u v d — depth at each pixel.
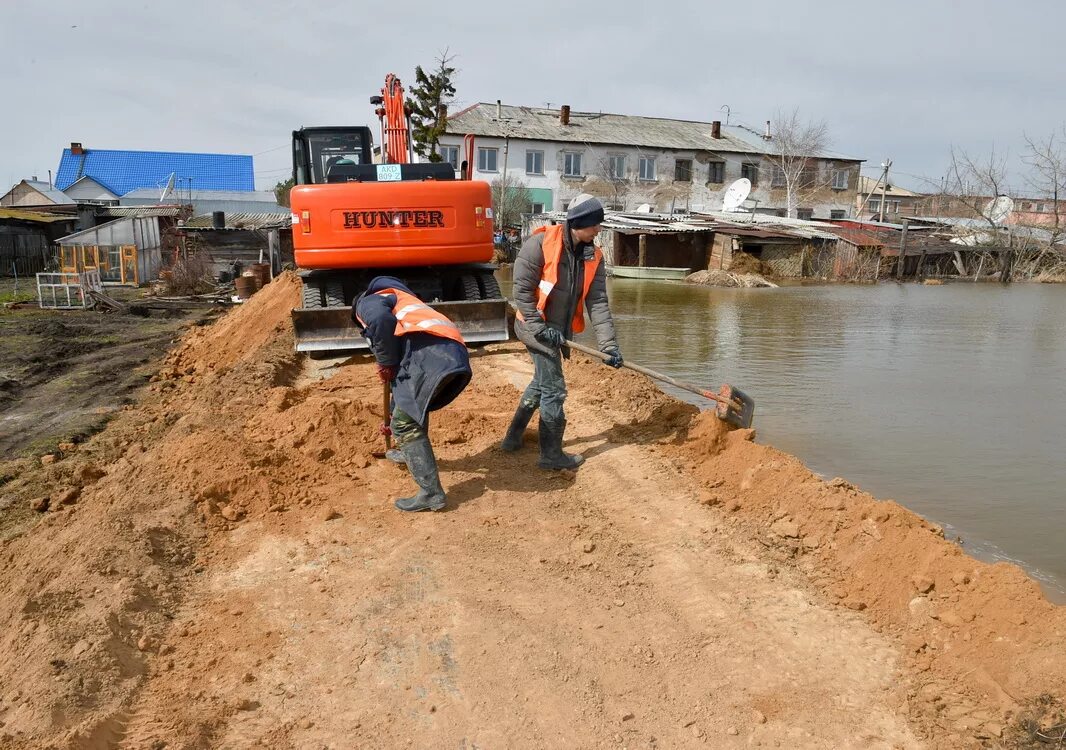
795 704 3.15
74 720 2.94
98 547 4.21
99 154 55.22
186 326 17.11
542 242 5.18
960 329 15.28
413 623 3.71
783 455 5.30
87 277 21.22
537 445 6.14
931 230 39.09
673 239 32.84
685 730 3.02
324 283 10.00
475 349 10.09
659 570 4.25
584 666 3.40
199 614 3.82
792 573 4.18
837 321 16.61
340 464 5.63
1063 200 35.66
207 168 56.06
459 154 41.34
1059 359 11.66
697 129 49.16
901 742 2.91
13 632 3.49
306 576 4.17
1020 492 5.97
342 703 3.17
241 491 5.08
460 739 2.97
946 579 3.72
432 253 9.49
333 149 11.91
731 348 12.69
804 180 48.22
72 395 10.02
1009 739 2.85
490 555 4.39
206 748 2.89
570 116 46.56
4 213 31.41
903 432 7.59
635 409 7.08
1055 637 3.17
